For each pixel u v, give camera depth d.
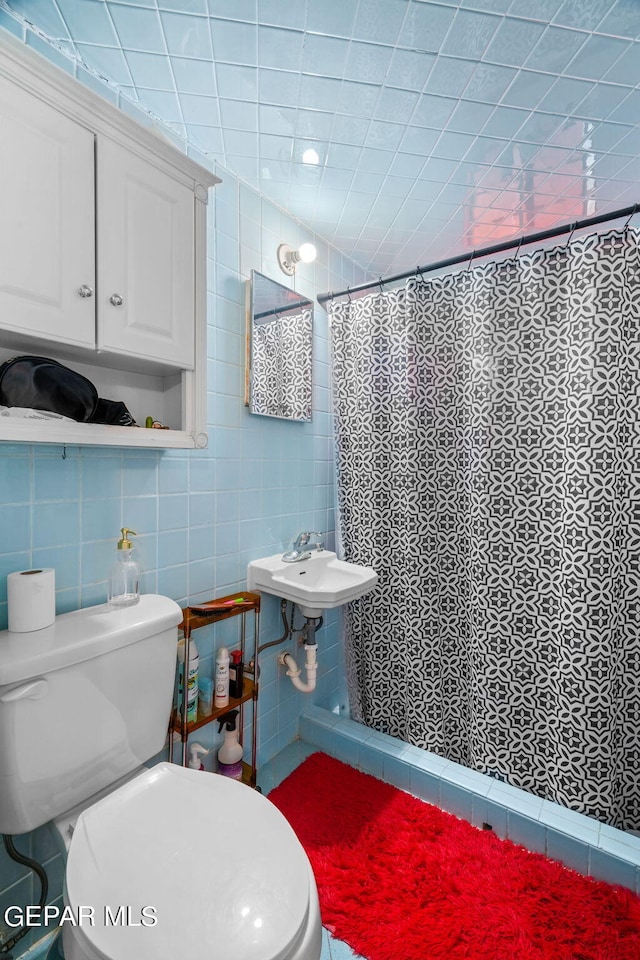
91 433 0.93
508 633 1.55
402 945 1.07
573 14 0.95
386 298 1.81
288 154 1.41
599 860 1.24
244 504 1.58
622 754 1.42
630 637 1.41
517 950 1.05
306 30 1.00
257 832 0.83
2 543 0.97
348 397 1.92
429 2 0.93
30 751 0.85
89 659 0.94
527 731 1.52
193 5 0.94
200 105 1.23
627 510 1.38
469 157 1.42
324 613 2.05
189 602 1.38
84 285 0.88
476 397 1.59
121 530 1.17
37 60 0.80
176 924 0.66
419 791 1.56
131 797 0.91
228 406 1.50
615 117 1.25
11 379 0.87
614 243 1.34
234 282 1.51
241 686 1.46
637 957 1.04
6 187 0.77
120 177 0.94
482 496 1.58
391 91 1.17
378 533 1.86
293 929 0.66
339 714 1.97
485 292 1.57
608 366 1.34
